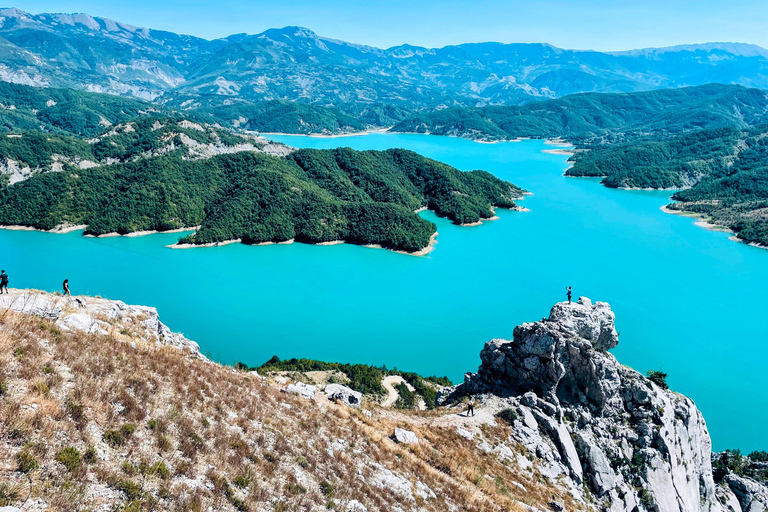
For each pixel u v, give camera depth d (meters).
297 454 34.53
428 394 103.38
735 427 101.69
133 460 25.50
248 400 38.91
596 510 52.25
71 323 37.72
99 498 22.17
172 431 29.58
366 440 43.28
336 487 32.81
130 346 37.81
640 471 59.38
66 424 25.16
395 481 37.91
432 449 48.94
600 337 68.44
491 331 146.00
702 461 69.94
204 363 44.41
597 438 60.72
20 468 21.50
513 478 49.81
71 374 29.64
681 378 121.38
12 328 31.20
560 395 64.56
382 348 133.38
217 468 28.55
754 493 74.00
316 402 47.62
